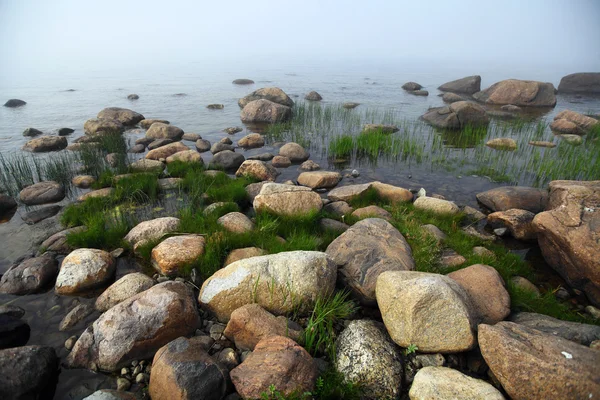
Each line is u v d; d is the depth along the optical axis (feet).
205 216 28.86
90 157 45.73
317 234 26.76
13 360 13.98
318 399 13.26
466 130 66.18
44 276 21.24
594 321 18.33
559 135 63.72
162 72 232.12
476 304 17.56
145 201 34.09
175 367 13.38
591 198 23.67
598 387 11.64
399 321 15.69
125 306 16.93
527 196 32.09
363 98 113.29
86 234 25.49
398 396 13.69
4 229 29.07
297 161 50.21
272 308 18.06
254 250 22.84
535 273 23.57
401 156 51.78
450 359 15.12
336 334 17.24
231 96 115.34
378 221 24.56
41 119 79.30
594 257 19.92
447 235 27.04
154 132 60.75
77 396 14.24
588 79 127.75
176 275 22.12
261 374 13.29
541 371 12.39
